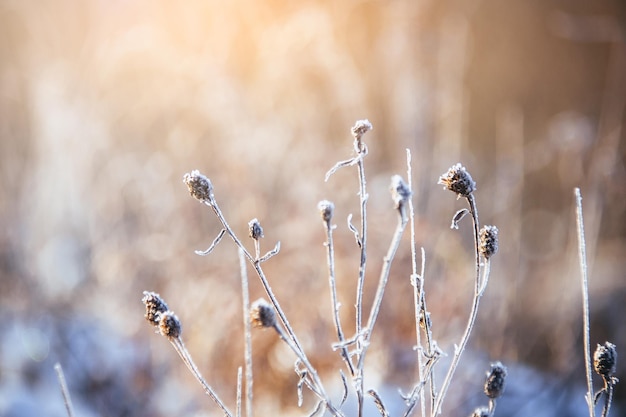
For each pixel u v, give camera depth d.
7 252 3.38
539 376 2.90
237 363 2.49
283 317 1.06
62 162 3.67
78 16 4.88
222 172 3.07
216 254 2.88
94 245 3.42
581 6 6.29
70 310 3.30
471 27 6.06
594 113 6.18
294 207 2.93
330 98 3.55
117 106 3.93
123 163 3.65
